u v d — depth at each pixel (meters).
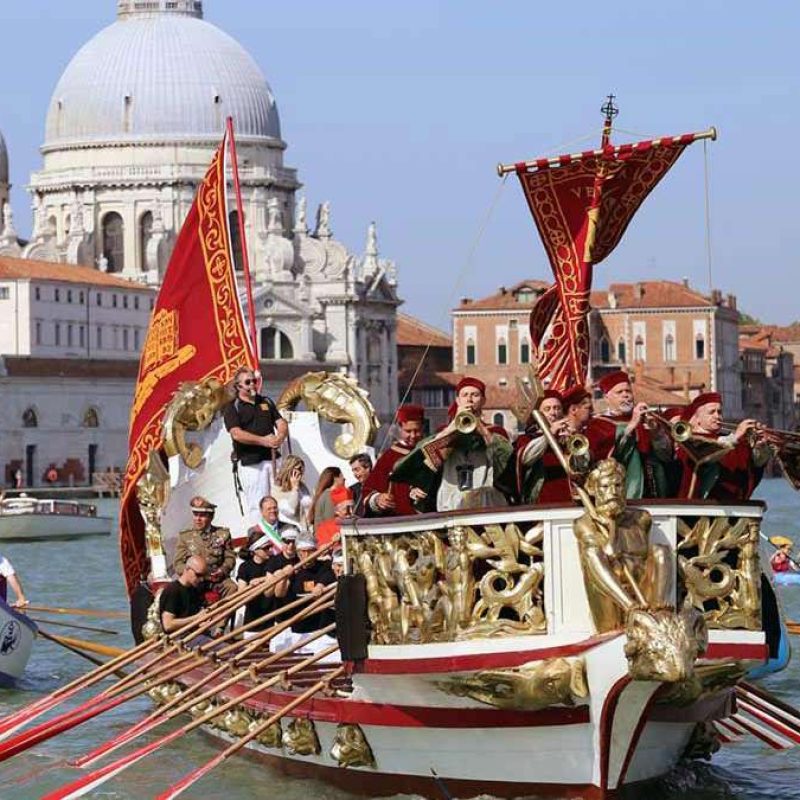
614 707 23.14
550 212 28.23
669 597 22.95
